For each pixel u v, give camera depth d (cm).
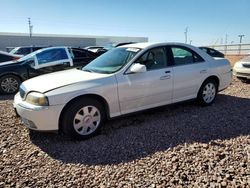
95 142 417
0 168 342
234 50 2670
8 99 751
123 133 448
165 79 508
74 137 421
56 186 302
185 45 562
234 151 367
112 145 403
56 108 402
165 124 484
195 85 564
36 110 398
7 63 862
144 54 492
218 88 617
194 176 309
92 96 435
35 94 410
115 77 454
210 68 586
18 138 439
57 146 407
